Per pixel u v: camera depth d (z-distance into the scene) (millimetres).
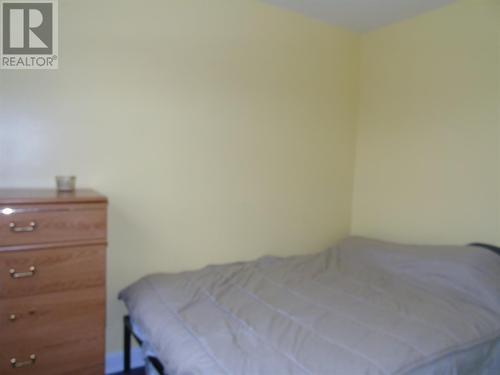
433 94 2574
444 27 2500
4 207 1495
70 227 1627
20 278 1549
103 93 2080
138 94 2176
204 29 2357
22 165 1914
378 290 2045
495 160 2244
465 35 2379
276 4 2596
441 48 2520
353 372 1213
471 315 1727
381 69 2951
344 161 3127
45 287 1601
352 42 3064
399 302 1856
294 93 2785
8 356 1556
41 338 1612
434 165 2578
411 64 2717
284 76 2723
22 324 1571
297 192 2881
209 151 2447
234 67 2494
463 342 1486
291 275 2268
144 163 2230
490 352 1563
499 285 1906
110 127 2113
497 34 2213
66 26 1960
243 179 2607
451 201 2482
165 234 2336
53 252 1603
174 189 2342
